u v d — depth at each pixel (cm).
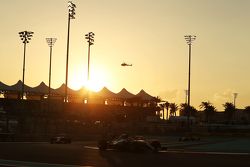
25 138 6988
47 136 7481
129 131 11319
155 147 4684
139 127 12169
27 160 2881
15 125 9488
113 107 15800
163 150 4847
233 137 12169
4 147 4522
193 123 16062
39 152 3728
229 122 19650
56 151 3947
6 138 6662
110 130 9444
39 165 2530
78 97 15612
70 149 4403
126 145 4425
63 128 9588
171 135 11725
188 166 2766
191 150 5144
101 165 2705
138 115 16788
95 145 5681
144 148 4412
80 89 15650
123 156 3634
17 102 13800
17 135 6850
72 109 14350
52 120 10012
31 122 9225
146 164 2870
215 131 14238
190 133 11488
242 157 3803
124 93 17388
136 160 3200
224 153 4512
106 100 16888
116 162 2978
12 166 2467
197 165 2852
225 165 2898
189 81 11431
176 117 16038
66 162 2800
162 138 9931
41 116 10362
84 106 14738
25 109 11638
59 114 11244
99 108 15225
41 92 14488
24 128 8994
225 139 10525
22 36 10262
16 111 11594
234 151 5062
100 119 13125
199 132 13300
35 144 5659
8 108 12650
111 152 4191
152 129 12444
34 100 13612
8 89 13675
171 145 6575
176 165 2823
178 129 13312
